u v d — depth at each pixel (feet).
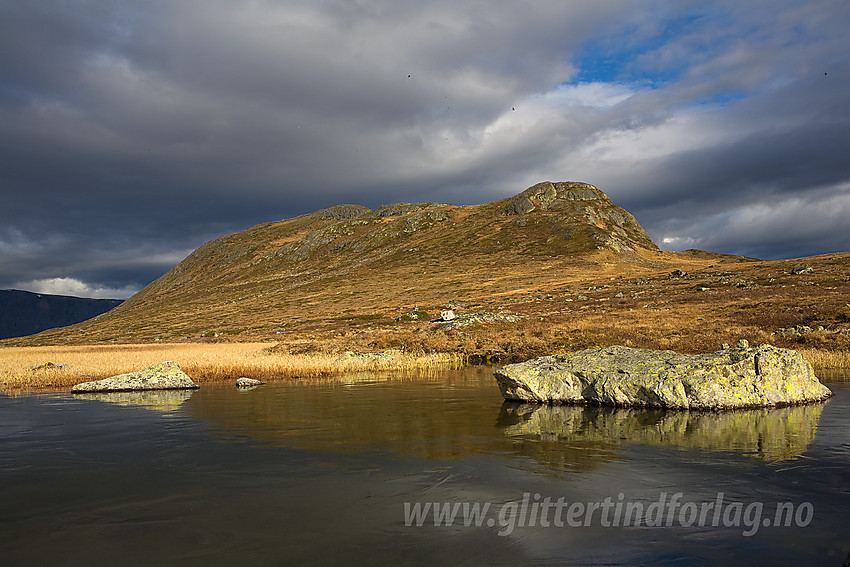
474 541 20.95
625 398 52.16
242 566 18.89
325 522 23.00
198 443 38.24
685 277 277.85
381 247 547.08
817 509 23.63
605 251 397.19
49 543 21.09
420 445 36.78
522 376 57.00
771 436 37.68
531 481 28.32
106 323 409.28
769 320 128.88
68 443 38.73
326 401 58.44
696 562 18.81
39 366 98.68
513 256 421.18
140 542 21.09
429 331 167.63
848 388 59.16
